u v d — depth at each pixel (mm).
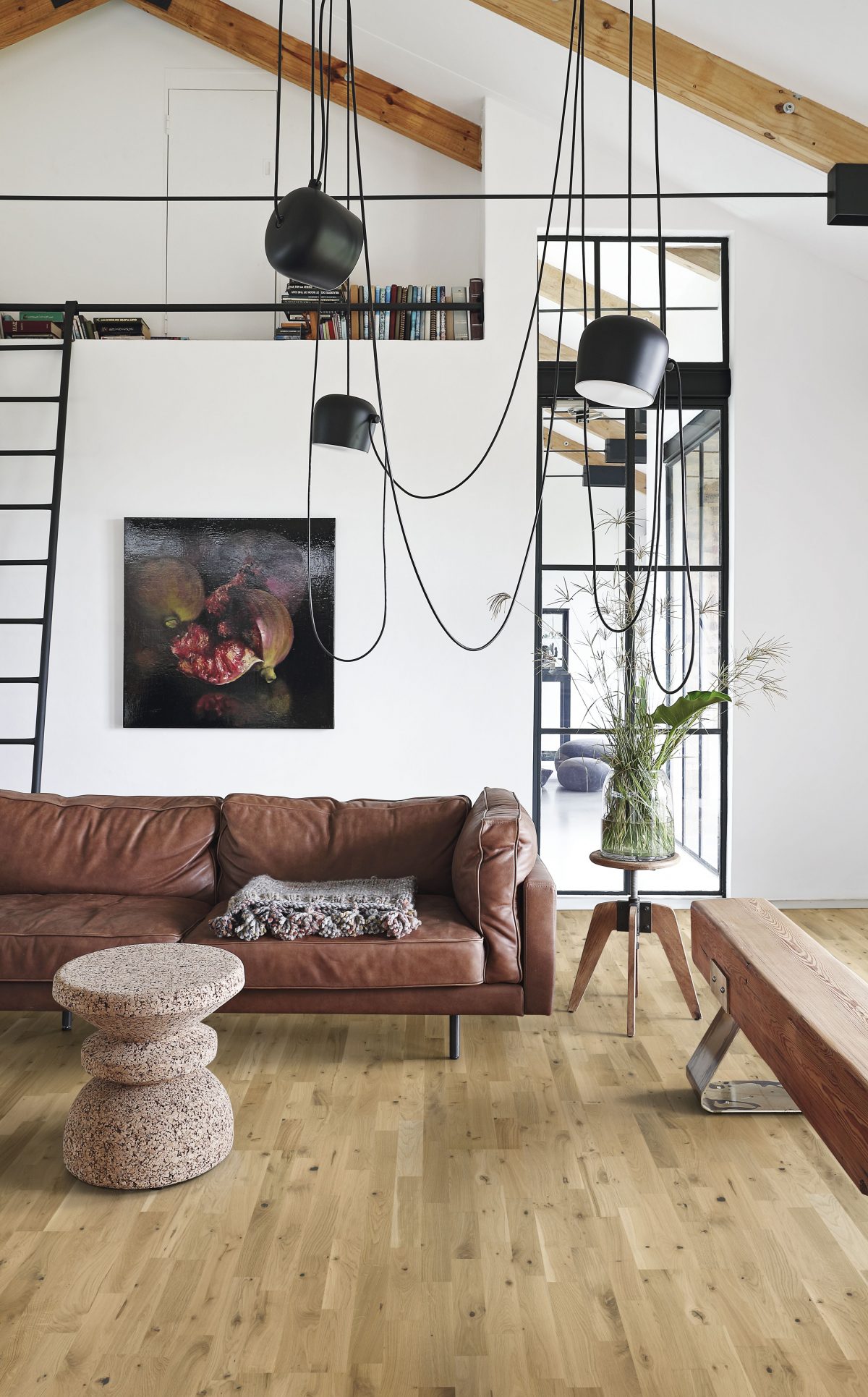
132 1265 2365
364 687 5371
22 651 5340
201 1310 2205
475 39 4887
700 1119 3139
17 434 5312
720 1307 2217
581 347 2891
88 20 5840
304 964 3461
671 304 5594
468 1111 3191
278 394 5320
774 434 5551
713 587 5691
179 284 5805
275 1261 2387
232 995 2908
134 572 5301
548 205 5418
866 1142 1963
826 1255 2420
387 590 5355
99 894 4066
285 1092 3330
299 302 5414
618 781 4004
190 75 5824
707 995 4281
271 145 5805
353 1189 2719
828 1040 2229
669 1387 1974
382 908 3580
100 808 4230
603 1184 2744
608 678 5617
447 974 3475
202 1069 2900
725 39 4273
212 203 5809
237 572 5320
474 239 5789
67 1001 2756
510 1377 2000
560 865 5742
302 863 4098
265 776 5379
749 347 5531
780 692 5535
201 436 5324
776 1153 2924
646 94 4676
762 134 4430
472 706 5387
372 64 5605
